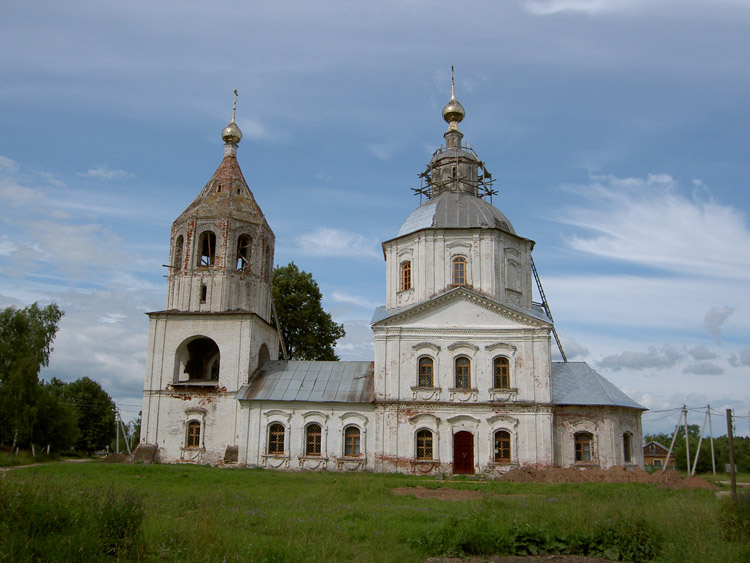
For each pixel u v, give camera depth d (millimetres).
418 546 16594
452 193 50594
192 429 44875
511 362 42562
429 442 42062
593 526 17406
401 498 26656
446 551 16391
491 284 45219
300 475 37250
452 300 43875
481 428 41719
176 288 47500
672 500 22391
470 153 54469
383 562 14250
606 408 42438
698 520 17969
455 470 41406
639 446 44719
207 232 48469
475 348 42969
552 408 41594
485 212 48125
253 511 20141
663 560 15555
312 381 45875
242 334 45844
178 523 15820
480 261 45750
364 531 17547
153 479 32188
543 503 22172
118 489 21359
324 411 43594
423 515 20750
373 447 42594
